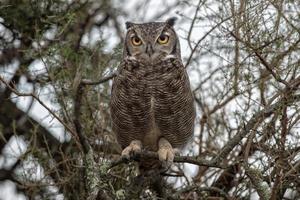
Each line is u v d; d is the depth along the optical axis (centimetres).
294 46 1162
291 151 1162
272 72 1134
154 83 1259
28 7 1551
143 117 1291
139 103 1271
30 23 1577
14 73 1538
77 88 1051
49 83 1422
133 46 1269
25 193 1470
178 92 1267
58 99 1320
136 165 1309
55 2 1559
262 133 1155
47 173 1361
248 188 1309
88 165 1130
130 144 1266
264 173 1184
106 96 1447
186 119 1311
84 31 1630
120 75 1269
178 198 1259
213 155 1416
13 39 1645
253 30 1168
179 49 1300
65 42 1441
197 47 1447
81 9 1622
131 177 1302
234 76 1286
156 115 1287
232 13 1190
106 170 1188
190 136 1365
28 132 1653
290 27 1205
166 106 1273
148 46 1256
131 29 1290
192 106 1316
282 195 1240
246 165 1170
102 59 1442
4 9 1559
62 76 1339
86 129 1359
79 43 1534
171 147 1253
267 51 1176
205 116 1491
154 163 1270
